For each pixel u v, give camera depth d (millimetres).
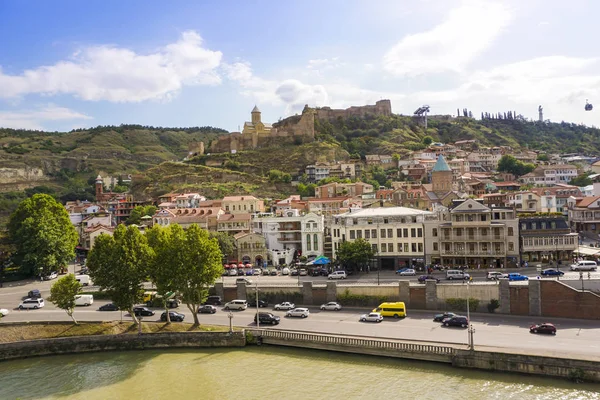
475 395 63469
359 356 79125
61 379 76312
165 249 95375
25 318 100312
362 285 103750
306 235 147625
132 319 98375
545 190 195750
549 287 89562
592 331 79812
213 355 83938
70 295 94438
